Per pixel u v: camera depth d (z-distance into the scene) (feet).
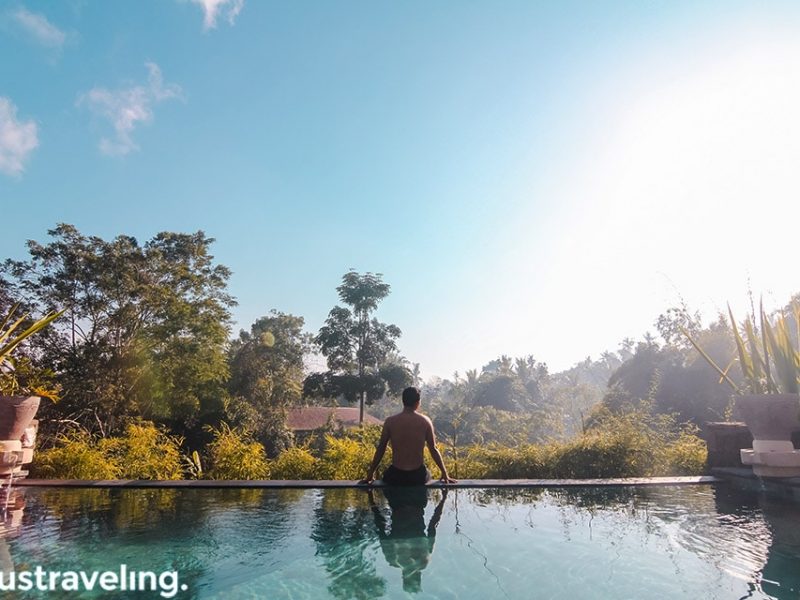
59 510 12.10
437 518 11.35
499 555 8.66
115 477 22.07
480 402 144.15
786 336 16.07
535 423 65.36
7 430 15.03
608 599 6.62
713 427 17.98
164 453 26.40
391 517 11.44
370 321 139.64
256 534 9.96
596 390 139.33
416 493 14.55
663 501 13.33
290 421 130.72
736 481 16.12
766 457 14.42
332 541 9.52
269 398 106.83
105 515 11.57
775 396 14.73
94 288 81.76
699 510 12.10
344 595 6.89
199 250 95.55
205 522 10.96
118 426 73.97
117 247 84.84
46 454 20.33
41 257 79.41
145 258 86.84
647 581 7.30
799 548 8.89
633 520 11.15
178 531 10.18
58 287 78.64
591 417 26.53
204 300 91.45
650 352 72.74
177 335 85.71
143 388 82.17
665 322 72.02
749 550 8.80
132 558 8.46
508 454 22.62
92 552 8.75
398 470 15.53
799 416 14.62
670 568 7.88
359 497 13.89
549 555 8.62
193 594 6.92
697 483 15.93
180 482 15.47
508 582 7.33
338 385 132.98
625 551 8.82
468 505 12.79
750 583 7.18
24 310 76.33
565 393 147.02
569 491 14.85
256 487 15.25
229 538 9.66
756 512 11.88
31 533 9.98
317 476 22.00
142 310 84.17
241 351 109.50
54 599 6.64
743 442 17.43
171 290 87.71
